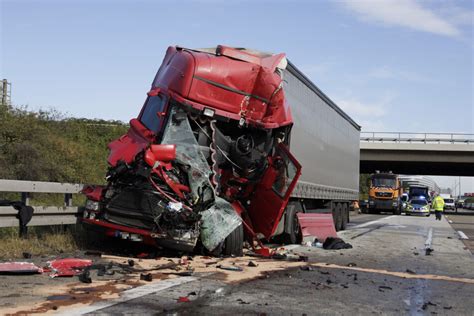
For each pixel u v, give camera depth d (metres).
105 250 10.45
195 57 10.83
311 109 16.61
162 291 6.98
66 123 27.64
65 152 22.56
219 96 10.97
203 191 9.66
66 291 6.69
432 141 54.44
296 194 14.89
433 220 39.59
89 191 10.16
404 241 18.19
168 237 9.33
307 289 7.77
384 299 7.42
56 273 7.63
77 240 10.64
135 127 10.84
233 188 11.42
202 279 8.00
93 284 7.20
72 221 11.13
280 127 12.15
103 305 6.05
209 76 10.81
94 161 24.45
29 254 9.01
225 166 11.22
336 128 21.11
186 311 6.00
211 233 9.73
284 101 12.05
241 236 10.88
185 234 9.38
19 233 10.22
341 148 22.33
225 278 8.21
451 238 20.61
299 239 15.31
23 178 18.77
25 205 9.92
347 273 9.62
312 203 18.27
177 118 10.19
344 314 6.37
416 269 10.80
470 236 22.27
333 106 20.28
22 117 21.64
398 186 52.78
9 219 9.66
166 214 9.21
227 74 11.02
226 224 9.89
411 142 54.69
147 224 9.43
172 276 8.11
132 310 5.90
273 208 11.78
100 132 29.77
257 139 11.76
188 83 10.59
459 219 44.31
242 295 7.05
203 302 6.51
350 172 24.89
